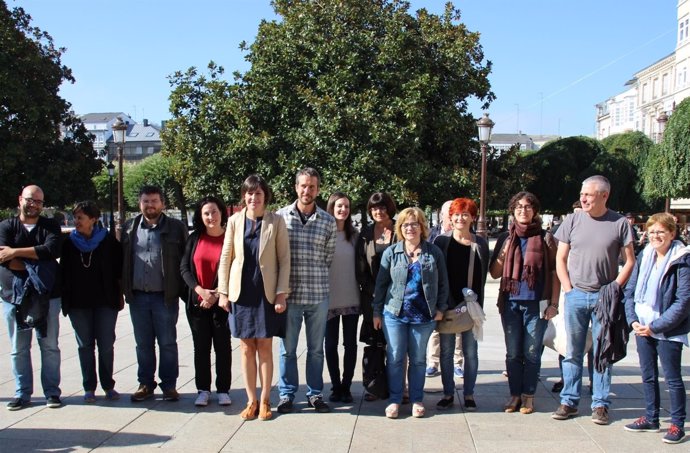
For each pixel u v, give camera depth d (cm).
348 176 1661
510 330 499
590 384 548
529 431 454
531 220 494
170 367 520
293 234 491
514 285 486
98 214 517
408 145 1712
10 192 2505
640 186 2728
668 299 436
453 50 1794
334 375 529
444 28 1878
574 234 479
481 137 1502
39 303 488
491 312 1073
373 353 512
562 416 480
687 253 431
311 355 500
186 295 523
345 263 524
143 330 518
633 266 463
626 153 2800
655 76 5147
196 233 516
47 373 503
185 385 577
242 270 467
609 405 493
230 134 1800
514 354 499
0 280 492
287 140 1764
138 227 516
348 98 1733
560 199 2834
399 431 454
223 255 476
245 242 470
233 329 471
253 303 466
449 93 1789
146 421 471
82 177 2823
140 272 510
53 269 498
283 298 470
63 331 852
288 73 1808
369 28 1872
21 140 2492
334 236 503
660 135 2053
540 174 2842
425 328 485
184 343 779
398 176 1698
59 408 502
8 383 579
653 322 436
